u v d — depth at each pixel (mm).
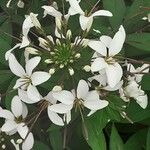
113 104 179
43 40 175
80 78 178
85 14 184
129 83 184
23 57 192
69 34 174
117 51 174
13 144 198
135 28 204
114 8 202
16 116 188
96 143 182
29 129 181
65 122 182
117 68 172
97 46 173
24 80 177
